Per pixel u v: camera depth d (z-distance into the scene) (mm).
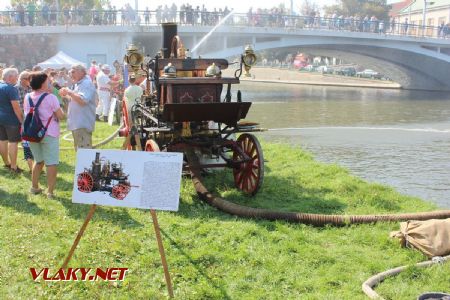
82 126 8570
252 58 7746
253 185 7535
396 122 20578
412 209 7344
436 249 5383
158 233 4535
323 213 7023
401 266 5098
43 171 8930
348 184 8438
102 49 28984
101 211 6719
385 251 5617
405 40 44000
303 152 11961
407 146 14367
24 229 6023
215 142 7699
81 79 8531
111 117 15188
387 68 52375
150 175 4500
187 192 7680
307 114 23531
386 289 4645
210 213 6816
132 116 8867
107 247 5480
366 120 21219
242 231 6051
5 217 6449
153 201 4480
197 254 5312
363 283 4738
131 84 10984
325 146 14328
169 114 7180
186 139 7773
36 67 12031
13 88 8367
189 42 33406
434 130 17922
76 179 4633
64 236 5859
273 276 4922
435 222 5656
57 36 28031
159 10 30031
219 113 7375
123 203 4535
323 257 5359
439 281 4820
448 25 52125
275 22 37500
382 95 38875
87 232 5941
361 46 43906
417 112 24875
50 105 7039
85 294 4551
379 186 8609
